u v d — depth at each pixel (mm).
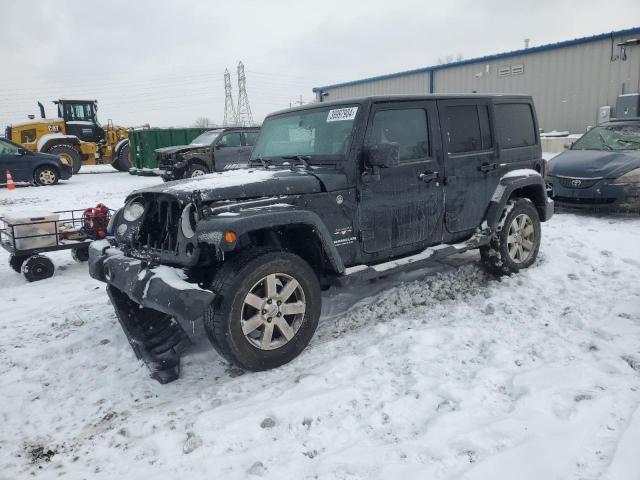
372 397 3021
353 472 2371
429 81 24016
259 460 2520
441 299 4707
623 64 17438
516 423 2629
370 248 4121
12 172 16031
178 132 18984
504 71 21078
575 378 3051
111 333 4277
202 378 3551
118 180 18062
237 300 3303
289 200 3648
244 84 68000
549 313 4152
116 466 2621
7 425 3088
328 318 4430
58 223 6145
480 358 3438
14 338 4320
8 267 6574
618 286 4750
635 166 7578
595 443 2469
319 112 4309
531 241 5438
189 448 2674
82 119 21969
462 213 4773
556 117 19656
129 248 3902
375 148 3787
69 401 3324
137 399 3311
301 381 3236
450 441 2541
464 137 4773
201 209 3350
